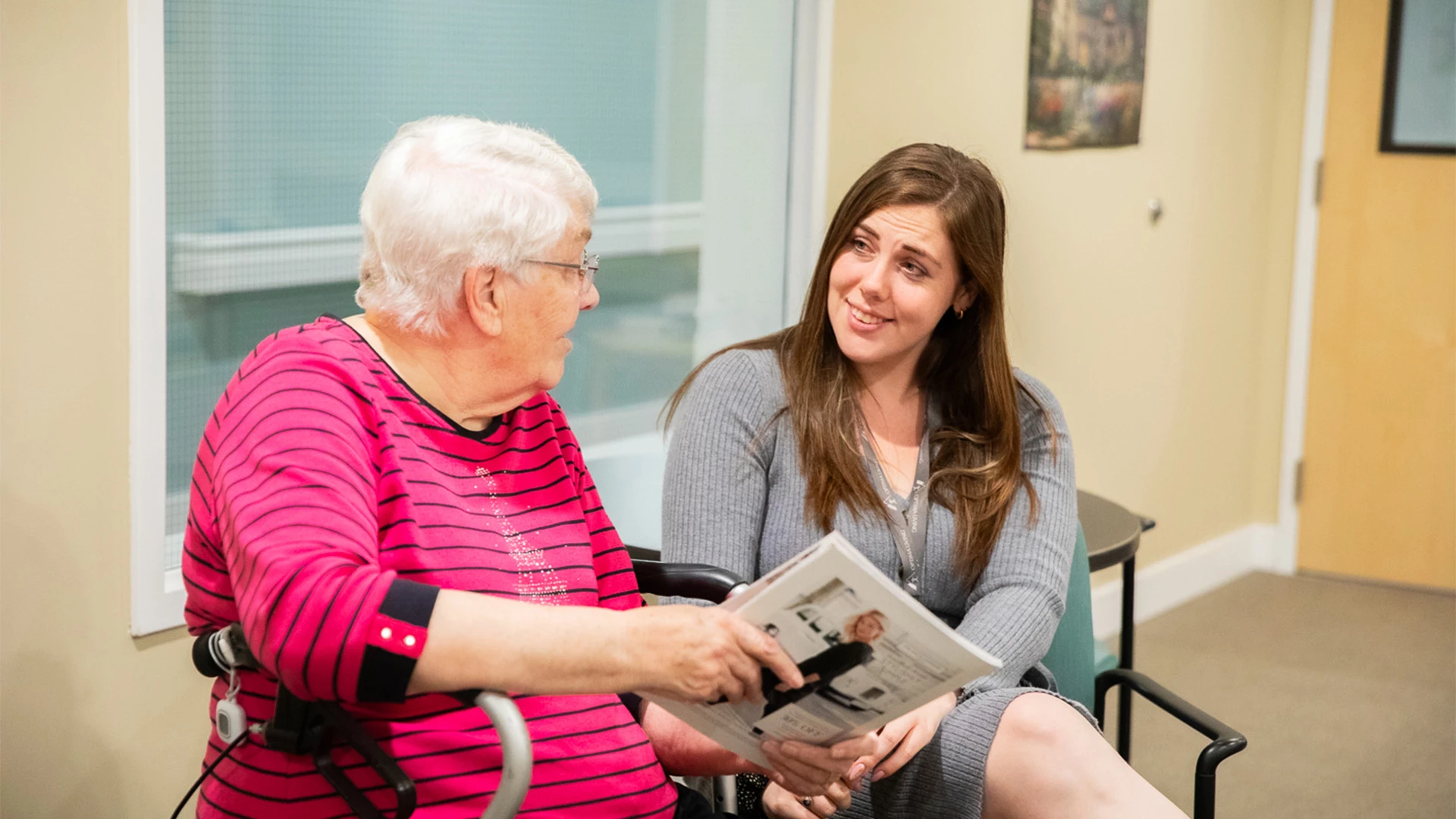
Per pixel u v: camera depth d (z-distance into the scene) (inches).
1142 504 154.2
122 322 68.7
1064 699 57.9
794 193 113.3
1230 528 171.6
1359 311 164.7
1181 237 152.3
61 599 68.3
